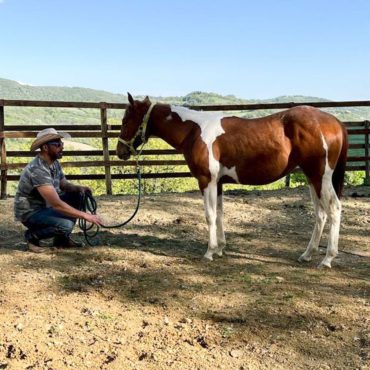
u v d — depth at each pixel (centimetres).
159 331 371
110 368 319
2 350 341
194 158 523
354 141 1078
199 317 397
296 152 501
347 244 612
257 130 507
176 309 412
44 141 530
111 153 958
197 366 322
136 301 430
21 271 505
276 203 852
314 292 446
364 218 743
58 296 440
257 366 322
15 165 904
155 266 526
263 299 430
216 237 548
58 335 363
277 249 593
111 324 383
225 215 768
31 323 381
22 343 350
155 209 803
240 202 862
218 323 386
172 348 345
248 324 383
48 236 570
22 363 325
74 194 579
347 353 337
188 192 972
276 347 347
